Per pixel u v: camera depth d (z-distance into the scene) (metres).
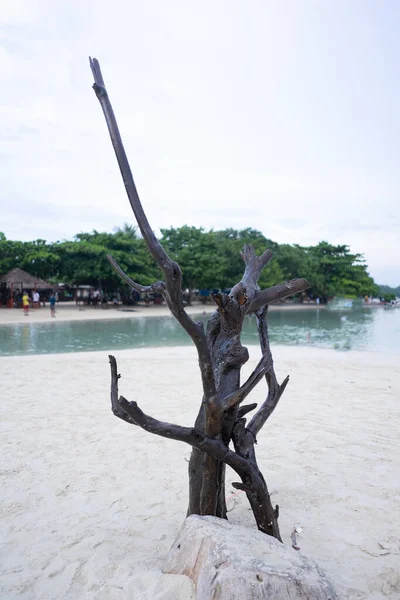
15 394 8.76
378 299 92.31
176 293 2.58
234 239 57.41
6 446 5.89
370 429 6.68
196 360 12.97
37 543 3.59
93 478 4.90
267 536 2.87
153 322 30.66
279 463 5.37
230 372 3.10
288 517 4.04
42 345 18.36
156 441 6.13
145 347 17.73
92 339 20.66
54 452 5.70
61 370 11.25
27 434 6.38
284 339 21.53
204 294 54.19
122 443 6.04
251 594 2.34
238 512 4.14
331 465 5.31
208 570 2.51
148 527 3.82
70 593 2.92
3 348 17.41
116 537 3.65
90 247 40.44
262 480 3.09
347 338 22.27
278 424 6.93
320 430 6.63
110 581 2.98
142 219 2.50
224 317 3.07
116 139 2.53
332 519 4.00
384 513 4.12
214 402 2.82
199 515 3.04
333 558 3.37
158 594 2.60
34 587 3.01
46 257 40.16
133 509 4.18
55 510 4.18
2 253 41.44
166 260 2.54
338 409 7.80
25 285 39.56
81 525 3.88
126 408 2.68
